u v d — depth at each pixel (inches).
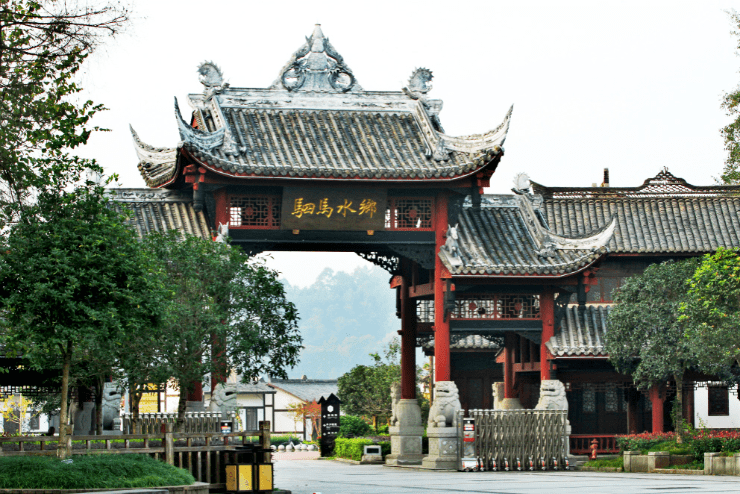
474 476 1333.7
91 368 1157.1
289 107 1595.7
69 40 776.9
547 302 1571.1
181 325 1089.4
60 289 869.2
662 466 1400.1
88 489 831.1
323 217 1480.1
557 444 1512.1
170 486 866.8
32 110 782.5
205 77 1576.0
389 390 2869.1
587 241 1562.5
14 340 908.6
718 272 1342.3
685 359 1422.2
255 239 1472.7
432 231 1533.0
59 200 900.6
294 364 1184.8
